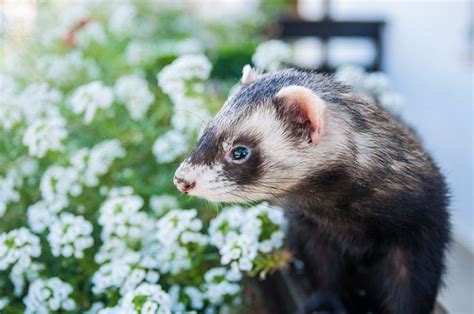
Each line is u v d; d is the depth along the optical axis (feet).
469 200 2.42
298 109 1.17
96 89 1.64
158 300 1.23
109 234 1.41
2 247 1.31
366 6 4.20
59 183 1.48
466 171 2.47
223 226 1.40
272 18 4.04
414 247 1.24
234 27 3.82
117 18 2.34
